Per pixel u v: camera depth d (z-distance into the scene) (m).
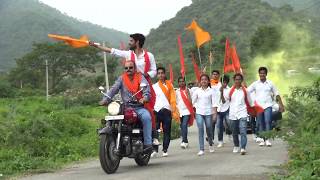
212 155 11.08
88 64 72.31
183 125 12.95
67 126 18.22
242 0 128.38
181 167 9.20
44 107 33.28
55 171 9.50
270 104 12.62
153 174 8.42
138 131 9.06
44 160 10.85
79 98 44.25
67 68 72.44
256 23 113.81
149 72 9.70
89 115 29.78
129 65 9.23
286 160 9.61
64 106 40.97
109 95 9.27
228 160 9.98
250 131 16.69
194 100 11.57
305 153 8.31
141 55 9.73
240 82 11.23
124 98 9.31
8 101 46.34
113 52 9.60
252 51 67.44
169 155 11.48
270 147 12.10
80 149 12.73
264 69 12.67
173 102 11.32
